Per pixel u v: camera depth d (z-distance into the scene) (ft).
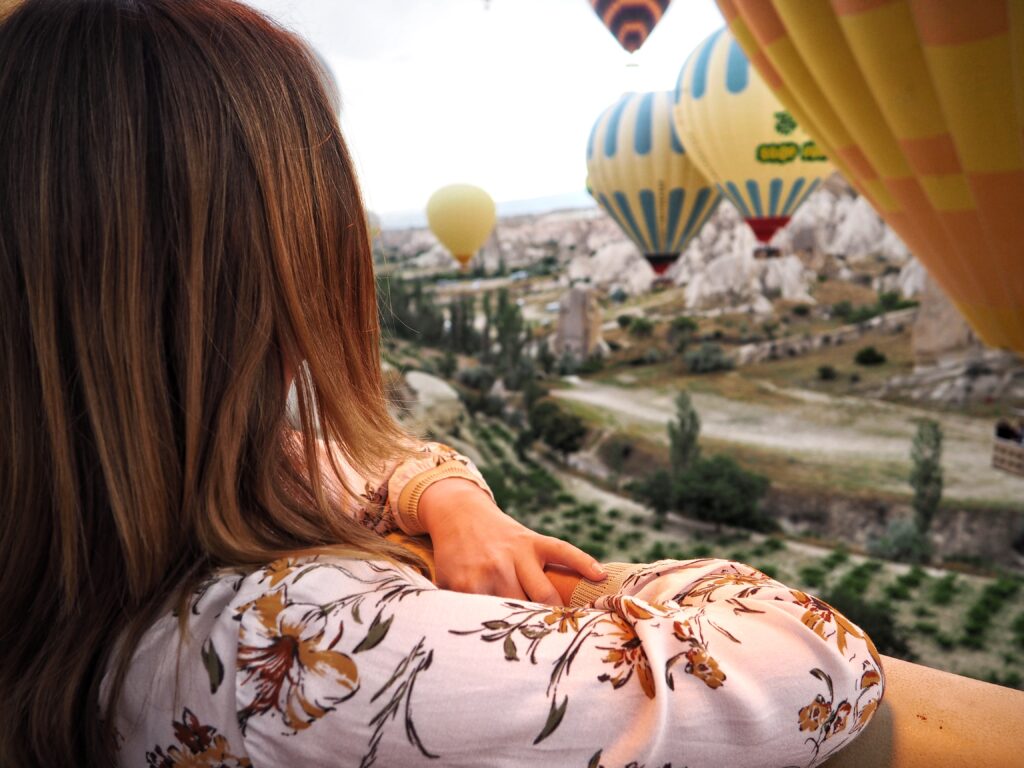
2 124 1.18
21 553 1.29
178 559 1.25
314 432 1.35
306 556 1.24
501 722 1.06
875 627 51.39
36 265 1.17
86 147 1.16
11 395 1.23
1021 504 60.80
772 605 1.25
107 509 1.27
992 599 53.42
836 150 13.21
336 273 1.37
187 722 1.15
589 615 1.19
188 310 1.20
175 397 1.24
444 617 1.14
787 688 1.13
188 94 1.19
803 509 66.74
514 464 81.56
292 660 1.11
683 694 1.09
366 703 1.08
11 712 1.27
